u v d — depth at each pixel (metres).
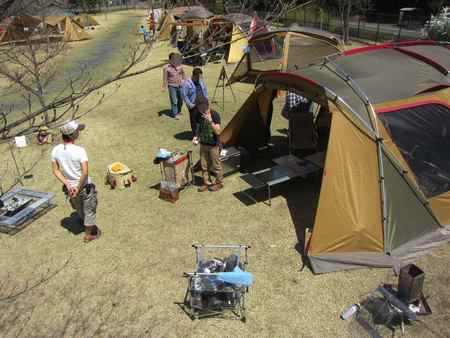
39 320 4.89
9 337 4.66
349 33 29.25
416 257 5.59
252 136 8.80
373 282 5.23
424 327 4.58
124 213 7.01
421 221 5.91
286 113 9.53
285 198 7.29
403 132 5.99
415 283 4.59
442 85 6.52
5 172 8.00
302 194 7.39
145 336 4.62
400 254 5.61
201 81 9.48
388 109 6.01
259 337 4.55
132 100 13.83
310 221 6.58
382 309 4.71
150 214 6.95
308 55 14.98
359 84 6.25
